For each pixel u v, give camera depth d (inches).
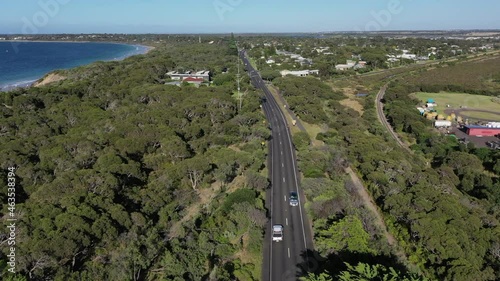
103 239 1456.7
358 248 1560.0
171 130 2657.5
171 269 1435.8
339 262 1535.4
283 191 2311.8
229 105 3668.8
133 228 1578.5
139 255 1430.9
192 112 3270.2
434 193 1972.2
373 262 1512.1
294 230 1881.2
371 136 3233.3
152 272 1455.5
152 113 3021.7
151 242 1526.8
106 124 2844.5
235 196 1978.3
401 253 1669.5
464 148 3267.7
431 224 1665.8
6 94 3703.3
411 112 4247.0
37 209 1521.9
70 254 1326.3
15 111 3339.1
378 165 2482.8
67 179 1768.0
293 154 2942.9
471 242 1628.9
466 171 2706.7
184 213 1942.7
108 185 1791.3
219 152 2455.7
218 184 2301.9
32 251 1269.7
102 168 1974.7
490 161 3016.7
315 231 1827.0
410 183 2233.0
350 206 1939.0
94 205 1600.6
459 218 1763.0
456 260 1486.2
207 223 1827.0
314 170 2445.9
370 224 1822.1
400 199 1927.9
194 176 2219.5
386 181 2212.1
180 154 2374.5
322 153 2642.7
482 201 2244.1
